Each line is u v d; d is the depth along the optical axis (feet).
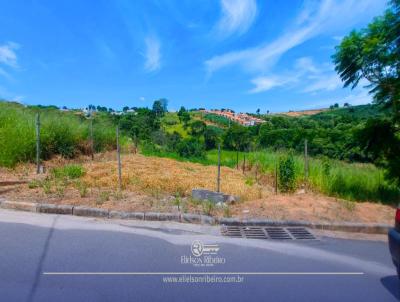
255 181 37.04
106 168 34.12
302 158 43.27
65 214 18.31
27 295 10.19
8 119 37.19
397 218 11.76
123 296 10.41
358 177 31.53
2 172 27.61
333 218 19.35
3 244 13.73
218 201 21.90
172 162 47.42
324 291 11.34
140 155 52.44
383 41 24.20
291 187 28.86
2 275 11.28
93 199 20.49
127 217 18.08
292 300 10.68
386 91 26.32
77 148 42.57
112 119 70.18
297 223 18.22
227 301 10.43
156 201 21.02
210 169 45.32
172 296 10.55
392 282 12.20
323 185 29.14
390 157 28.25
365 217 19.89
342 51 25.80
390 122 27.37
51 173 28.02
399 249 11.16
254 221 18.12
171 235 15.96
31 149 33.78
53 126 39.58
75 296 10.27
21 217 17.28
